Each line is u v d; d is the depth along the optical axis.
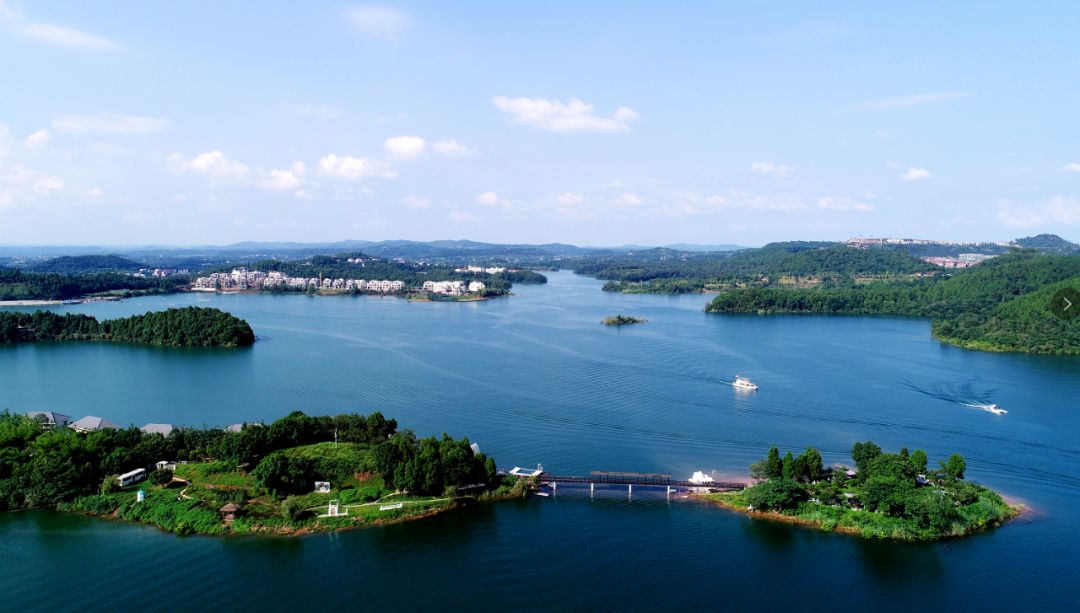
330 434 173.00
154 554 127.62
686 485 161.38
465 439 161.12
